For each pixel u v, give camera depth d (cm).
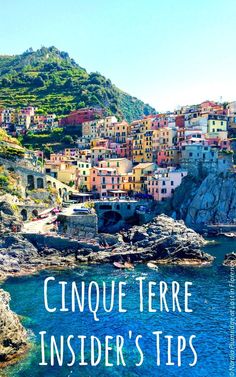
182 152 16875
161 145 19062
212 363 5581
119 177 17238
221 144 18338
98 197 16988
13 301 7869
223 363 5578
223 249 12394
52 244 11338
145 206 15362
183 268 10419
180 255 11275
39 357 5684
